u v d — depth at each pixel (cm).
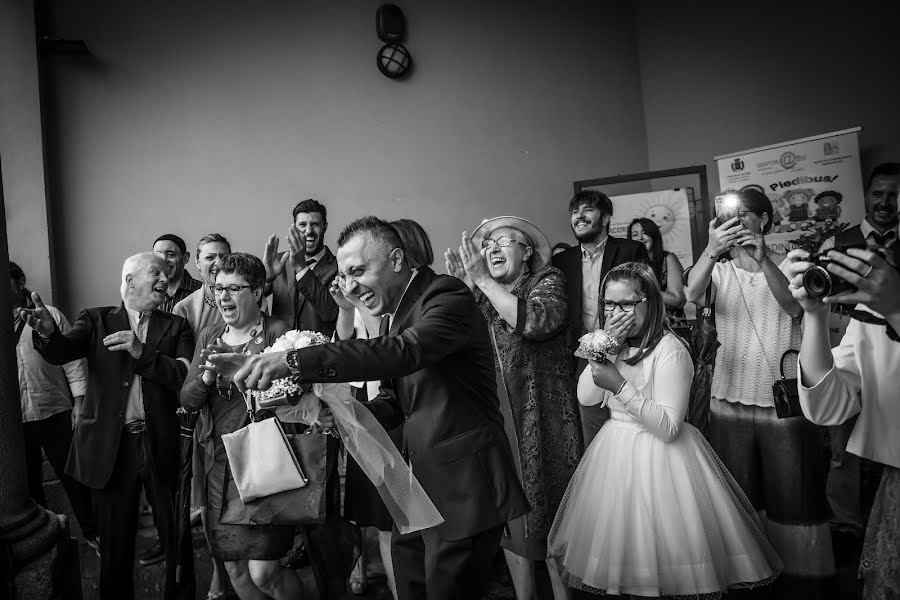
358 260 225
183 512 301
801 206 522
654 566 235
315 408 220
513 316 291
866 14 517
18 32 549
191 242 604
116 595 323
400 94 645
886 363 181
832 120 544
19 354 429
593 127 680
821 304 174
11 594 206
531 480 288
